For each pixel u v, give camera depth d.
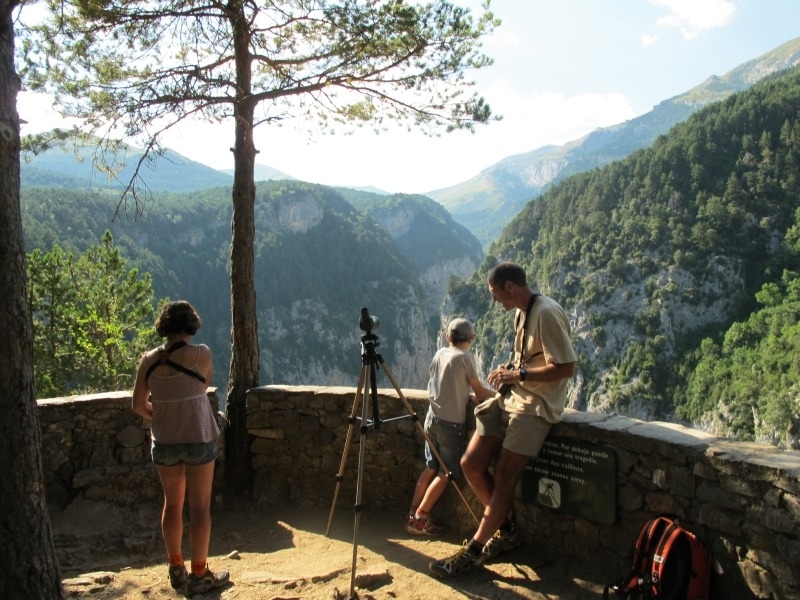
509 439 3.14
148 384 3.17
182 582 3.20
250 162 5.08
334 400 4.71
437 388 3.83
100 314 16.94
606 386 69.62
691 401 62.28
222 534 4.37
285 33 5.43
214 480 4.92
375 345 3.55
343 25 5.01
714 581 2.66
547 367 2.96
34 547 2.40
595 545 3.23
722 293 68.50
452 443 3.78
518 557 3.45
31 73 4.95
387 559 3.61
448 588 3.15
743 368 58.72
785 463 2.44
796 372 52.62
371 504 4.57
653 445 2.92
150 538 4.15
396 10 4.79
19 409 2.36
